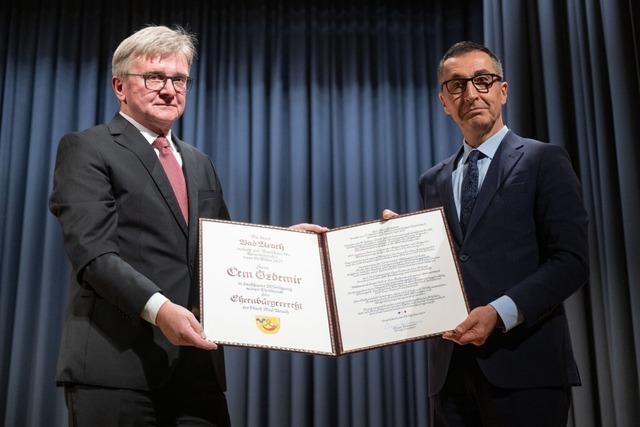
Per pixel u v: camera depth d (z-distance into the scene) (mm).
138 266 1463
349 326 1603
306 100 3584
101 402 1361
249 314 1525
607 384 2330
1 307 3273
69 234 1421
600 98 2432
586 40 2553
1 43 3588
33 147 3447
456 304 1579
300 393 3164
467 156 1775
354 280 1655
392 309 1607
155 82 1611
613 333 2268
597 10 2494
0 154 3465
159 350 1427
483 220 1619
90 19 3654
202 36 3639
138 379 1386
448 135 3541
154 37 1639
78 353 1385
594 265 2420
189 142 3492
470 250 1612
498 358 1508
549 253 1565
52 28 3615
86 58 3592
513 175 1629
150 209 1501
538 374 1491
